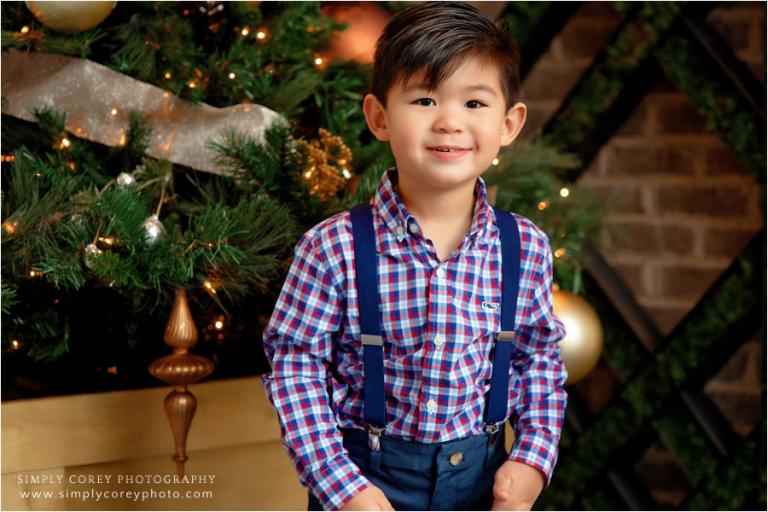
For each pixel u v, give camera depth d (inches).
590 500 73.8
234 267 46.3
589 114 71.1
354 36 61.8
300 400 41.1
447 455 41.4
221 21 53.4
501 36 40.9
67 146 49.8
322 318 41.5
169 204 51.1
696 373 69.4
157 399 51.9
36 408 49.1
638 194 75.5
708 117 66.7
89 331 54.1
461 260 41.5
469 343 41.2
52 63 51.0
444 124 38.7
